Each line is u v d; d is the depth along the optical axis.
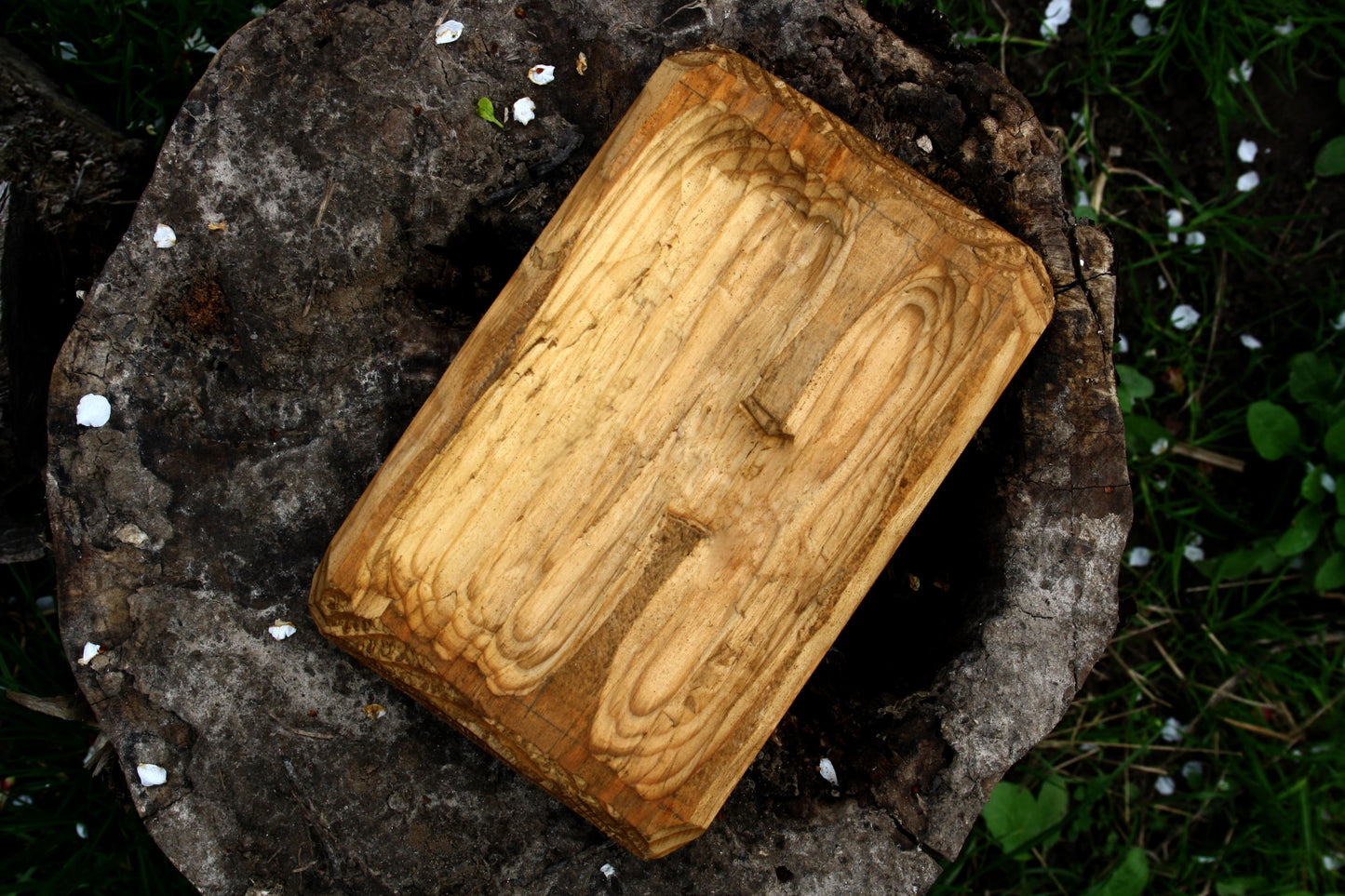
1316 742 1.16
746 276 0.89
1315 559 1.14
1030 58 1.17
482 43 0.93
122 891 1.06
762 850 0.94
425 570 0.88
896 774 0.94
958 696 0.94
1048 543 0.94
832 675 0.98
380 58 0.93
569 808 0.93
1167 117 1.18
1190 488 1.17
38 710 1.01
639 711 0.88
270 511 0.93
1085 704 1.17
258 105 0.93
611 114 0.94
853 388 0.89
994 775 0.94
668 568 0.88
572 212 0.88
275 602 0.93
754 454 0.89
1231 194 1.18
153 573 0.93
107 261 0.92
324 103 0.93
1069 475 0.94
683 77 0.88
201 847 0.93
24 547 1.03
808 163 0.89
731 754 0.89
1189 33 1.14
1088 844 1.16
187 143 0.92
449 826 0.94
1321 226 1.18
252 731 0.93
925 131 0.94
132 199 1.05
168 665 0.93
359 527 0.88
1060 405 0.94
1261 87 1.18
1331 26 1.15
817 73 0.94
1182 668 1.18
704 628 0.89
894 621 0.99
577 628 0.88
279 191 0.93
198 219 0.92
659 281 0.88
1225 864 1.15
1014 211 0.94
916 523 0.99
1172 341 1.18
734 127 0.88
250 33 0.92
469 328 0.94
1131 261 1.18
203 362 0.93
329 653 0.93
